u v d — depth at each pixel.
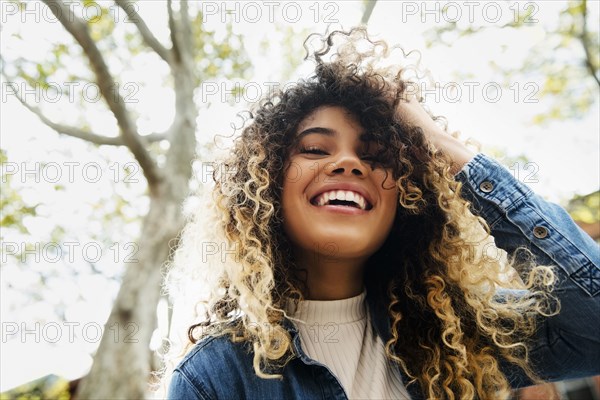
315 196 0.97
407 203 1.10
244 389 0.86
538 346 1.00
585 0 5.29
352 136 1.03
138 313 3.47
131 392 3.15
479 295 1.08
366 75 1.09
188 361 0.88
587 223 4.71
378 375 0.95
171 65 5.19
